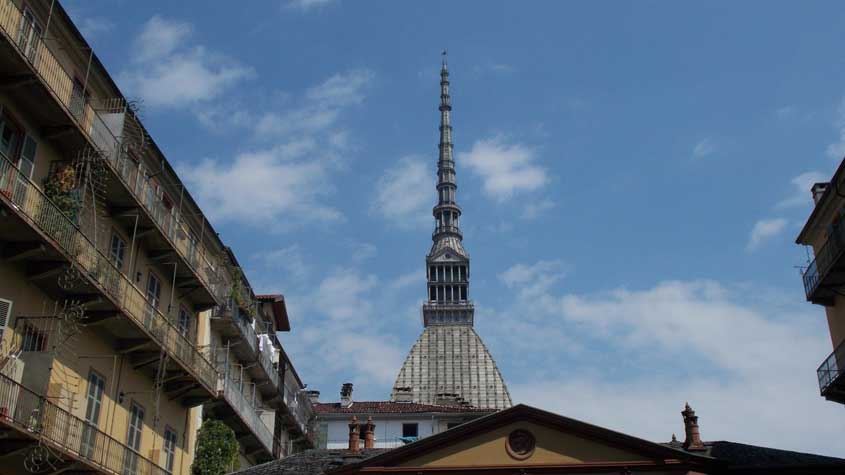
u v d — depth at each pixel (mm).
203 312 52031
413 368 194125
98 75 40219
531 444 39062
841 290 48938
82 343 37562
